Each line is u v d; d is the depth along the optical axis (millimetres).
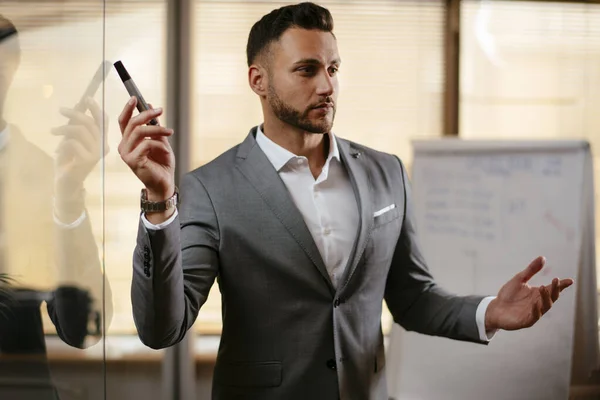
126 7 2916
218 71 3197
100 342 1534
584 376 2221
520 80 3355
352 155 1452
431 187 2574
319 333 1326
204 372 3137
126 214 2607
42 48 1460
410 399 2365
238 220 1331
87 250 1490
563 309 2160
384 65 3289
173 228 1114
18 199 1409
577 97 3330
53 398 1444
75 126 1466
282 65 1297
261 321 1329
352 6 3254
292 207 1339
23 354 1421
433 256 2496
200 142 3205
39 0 1469
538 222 2361
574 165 2352
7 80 1407
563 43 3354
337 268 1363
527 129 3346
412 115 3318
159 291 1120
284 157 1379
